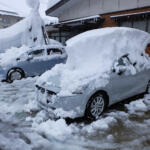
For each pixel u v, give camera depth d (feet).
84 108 11.71
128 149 9.34
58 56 26.63
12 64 22.89
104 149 9.37
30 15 34.65
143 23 30.96
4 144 9.77
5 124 12.09
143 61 15.78
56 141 10.07
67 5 49.65
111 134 10.71
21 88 20.10
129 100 16.15
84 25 42.32
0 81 23.03
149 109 14.15
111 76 12.88
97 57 13.44
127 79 14.08
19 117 13.10
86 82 11.66
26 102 15.94
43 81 13.09
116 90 13.43
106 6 38.58
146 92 17.47
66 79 12.09
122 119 12.51
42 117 12.84
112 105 15.07
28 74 24.31
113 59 13.53
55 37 61.05
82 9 46.50
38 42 34.19
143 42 16.74
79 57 13.78
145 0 30.37
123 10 34.55
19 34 33.42
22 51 24.62
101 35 14.02
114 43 14.05
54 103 11.43
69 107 11.20
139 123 11.96
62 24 42.93
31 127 11.64
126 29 15.43
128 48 14.84
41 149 9.36
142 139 10.21
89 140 10.14
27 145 9.70
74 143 9.88
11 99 16.69
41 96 12.79
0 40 32.04
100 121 12.09
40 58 24.89
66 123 12.00
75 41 14.48
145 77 16.08
